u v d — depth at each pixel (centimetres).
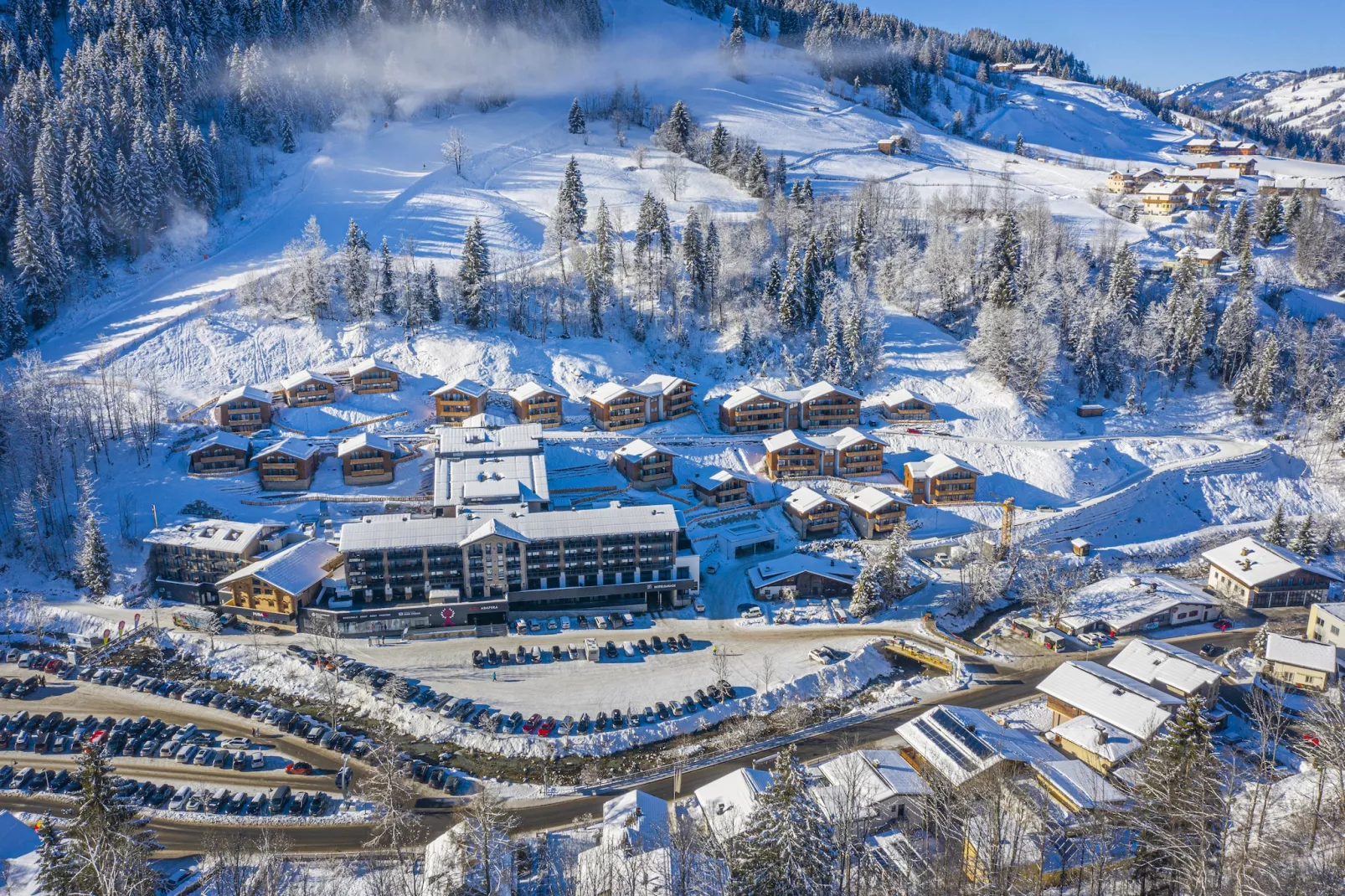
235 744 8175
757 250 19112
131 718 8562
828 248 18650
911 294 18388
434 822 7281
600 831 6750
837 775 7081
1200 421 15700
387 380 15162
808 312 17412
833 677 9388
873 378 16375
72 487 12138
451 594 10438
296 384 14512
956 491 13375
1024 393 15550
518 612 10744
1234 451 14675
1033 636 10300
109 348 15025
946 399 15725
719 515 13012
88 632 10031
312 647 9825
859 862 5875
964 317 17912
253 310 16325
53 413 12719
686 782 7800
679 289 17825
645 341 17125
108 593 10619
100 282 17038
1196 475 14050
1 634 9938
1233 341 16125
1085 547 12438
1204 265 19012
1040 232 19238
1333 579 10906
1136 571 12125
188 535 11031
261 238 19338
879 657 9881
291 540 11656
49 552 11162
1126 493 13538
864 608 10669
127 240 17800
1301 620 10619
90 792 6194
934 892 5362
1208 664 8750
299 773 7838
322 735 8338
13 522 11488
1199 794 5478
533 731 8488
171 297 16775
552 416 14862
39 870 5991
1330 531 12988
